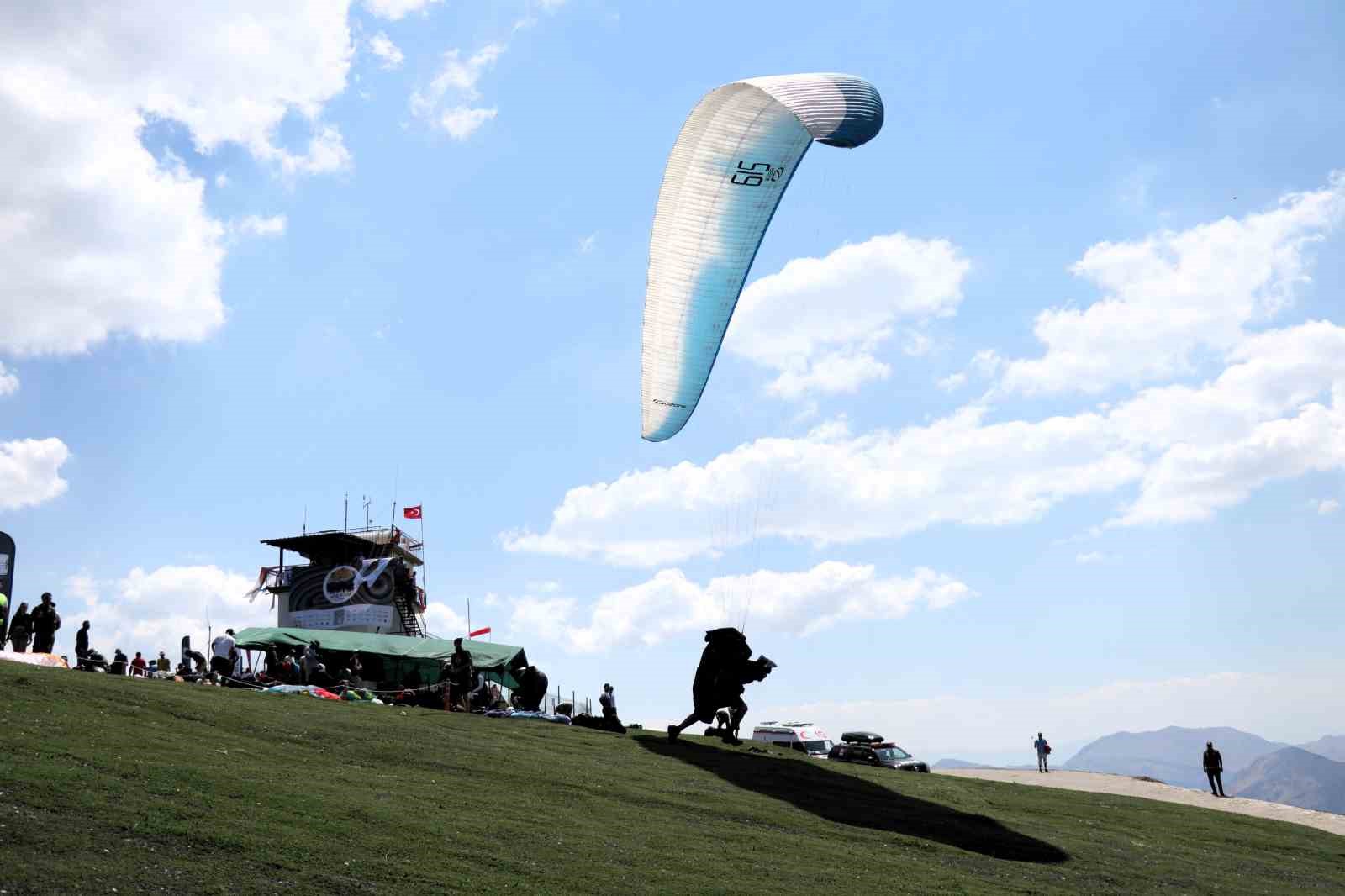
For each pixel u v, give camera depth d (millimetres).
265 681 38000
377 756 20984
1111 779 69500
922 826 22141
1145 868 21516
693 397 31656
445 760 21516
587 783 21234
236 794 14898
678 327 30875
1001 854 20703
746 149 28766
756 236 29891
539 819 16969
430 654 48875
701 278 30359
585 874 13812
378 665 52969
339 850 13023
